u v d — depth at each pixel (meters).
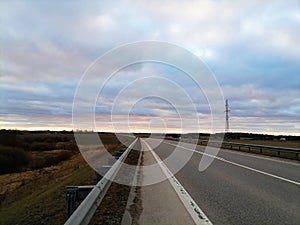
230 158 20.28
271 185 9.78
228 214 6.32
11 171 26.83
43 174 21.75
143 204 7.29
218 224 5.64
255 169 14.09
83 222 4.31
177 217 6.14
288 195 8.20
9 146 31.66
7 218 8.01
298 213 6.36
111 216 6.20
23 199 11.74
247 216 6.16
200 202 7.47
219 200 7.67
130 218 6.05
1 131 33.69
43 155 34.56
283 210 6.61
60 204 7.72
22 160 29.61
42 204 8.13
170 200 7.74
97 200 5.80
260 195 8.23
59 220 6.25
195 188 9.46
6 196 14.62
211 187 9.60
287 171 13.28
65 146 42.03
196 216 6.20
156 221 5.86
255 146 25.28
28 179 20.44
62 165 26.52
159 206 7.09
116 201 7.60
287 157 20.44
